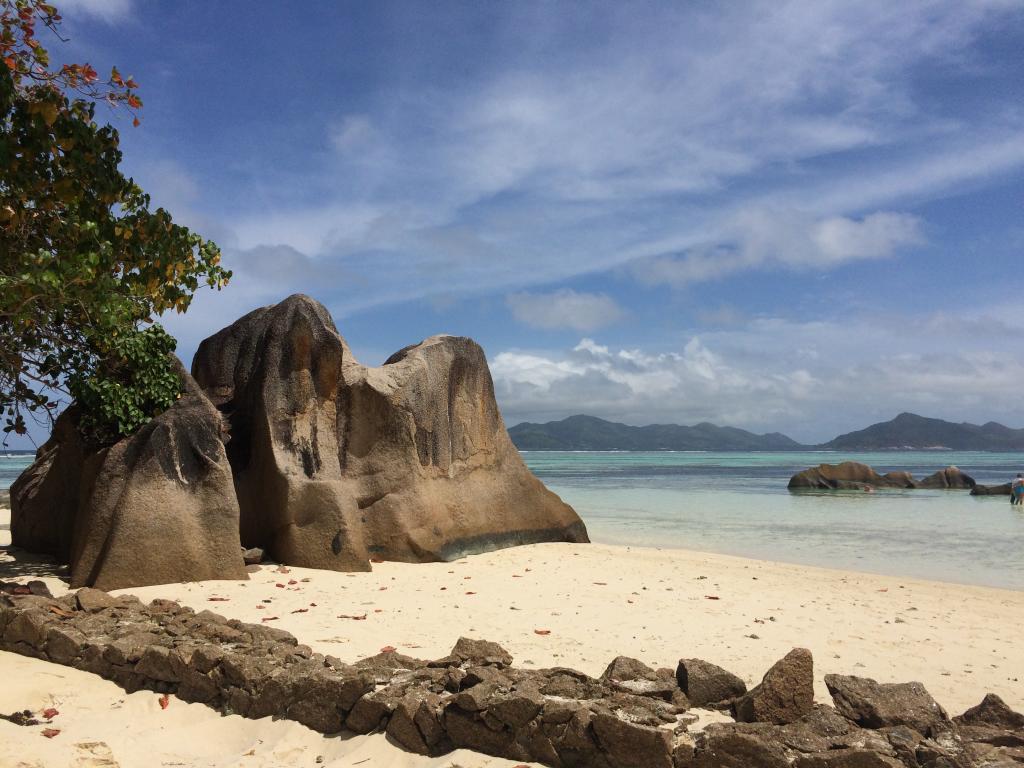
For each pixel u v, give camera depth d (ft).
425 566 46.47
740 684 19.71
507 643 27.91
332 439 48.98
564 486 151.23
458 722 17.80
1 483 147.64
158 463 39.22
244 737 19.36
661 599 36.99
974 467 304.09
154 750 18.58
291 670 20.33
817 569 48.88
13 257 33.24
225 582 38.60
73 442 44.50
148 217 36.50
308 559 43.96
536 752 17.07
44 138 31.27
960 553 59.00
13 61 31.99
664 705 18.22
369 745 18.15
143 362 41.75
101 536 38.04
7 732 18.70
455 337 57.47
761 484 157.38
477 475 56.34
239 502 47.21
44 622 24.54
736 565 49.47
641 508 98.37
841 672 25.81
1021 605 38.93
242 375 50.52
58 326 39.55
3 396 40.55
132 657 22.33
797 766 15.17
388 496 49.26
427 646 27.09
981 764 15.12
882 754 15.24
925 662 27.43
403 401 51.01
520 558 50.47
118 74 34.24
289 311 49.14
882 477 141.69
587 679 19.44
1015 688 24.71
